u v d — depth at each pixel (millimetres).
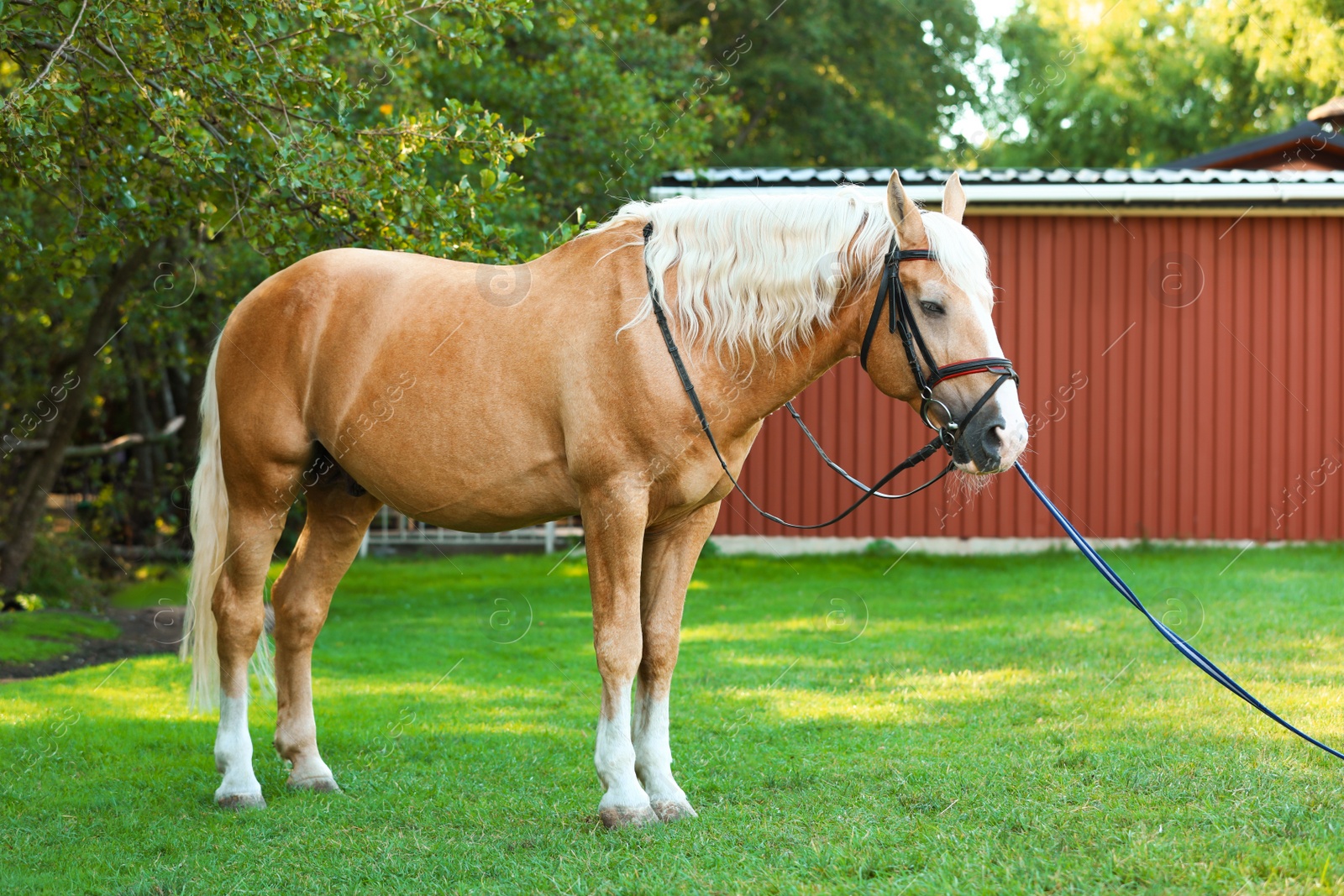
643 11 11398
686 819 3398
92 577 11086
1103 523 11273
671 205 3434
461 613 8992
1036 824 3135
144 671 6828
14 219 8008
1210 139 22406
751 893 2752
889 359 3254
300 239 5293
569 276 3443
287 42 5086
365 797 3896
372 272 3785
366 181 5164
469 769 4293
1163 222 11148
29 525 9547
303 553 4109
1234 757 3758
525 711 5426
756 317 3264
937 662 6172
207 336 11945
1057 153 23344
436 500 3564
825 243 3277
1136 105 22609
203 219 5660
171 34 4645
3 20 4609
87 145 5266
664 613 3527
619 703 3326
